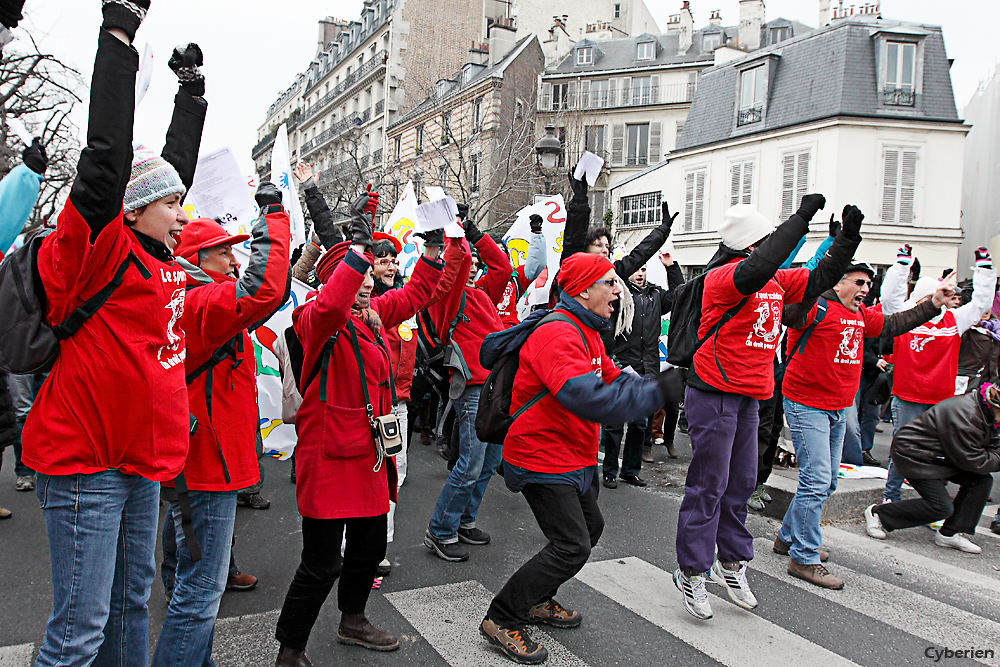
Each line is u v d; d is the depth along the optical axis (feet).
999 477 25.43
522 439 10.87
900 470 17.01
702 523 12.37
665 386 7.75
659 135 118.21
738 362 12.26
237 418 9.42
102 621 7.29
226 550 9.29
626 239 96.43
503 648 10.87
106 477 7.23
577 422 10.77
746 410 12.76
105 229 6.88
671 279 26.17
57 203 54.19
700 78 89.30
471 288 16.46
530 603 10.82
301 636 10.00
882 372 26.20
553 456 10.76
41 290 7.00
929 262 73.15
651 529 17.63
